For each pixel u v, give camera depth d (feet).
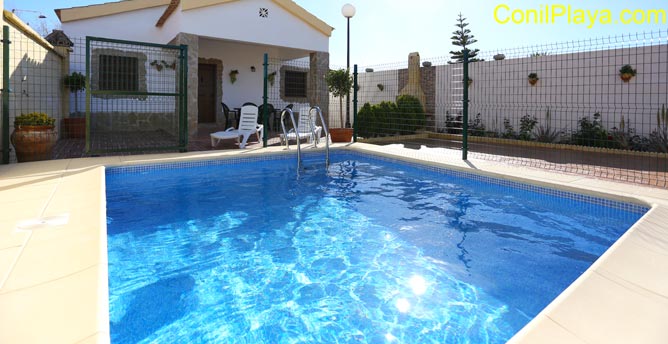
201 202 17.07
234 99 47.65
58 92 34.71
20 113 24.61
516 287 9.52
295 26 40.09
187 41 33.86
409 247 12.17
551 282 9.76
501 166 21.95
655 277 8.14
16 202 12.91
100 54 38.93
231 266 10.67
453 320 8.05
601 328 6.39
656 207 13.44
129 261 10.93
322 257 11.35
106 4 38.88
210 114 46.88
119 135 37.76
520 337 6.12
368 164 26.68
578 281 7.88
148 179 20.85
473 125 40.19
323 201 17.57
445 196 18.53
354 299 8.92
